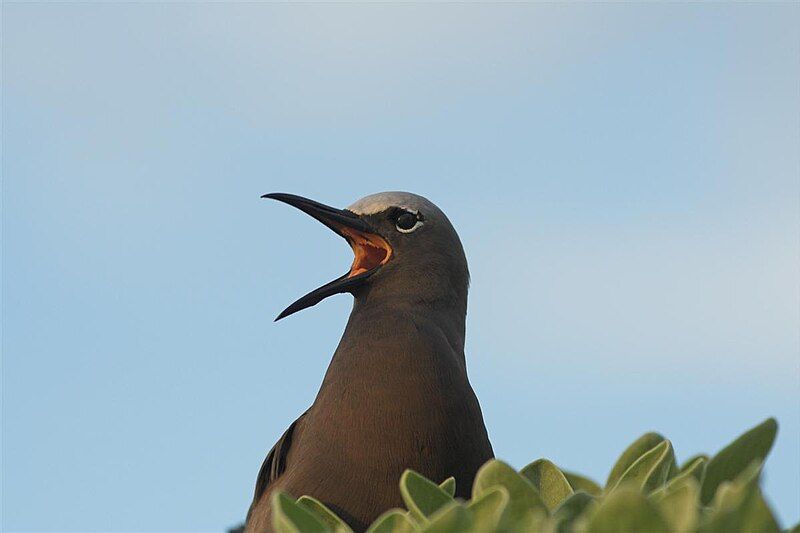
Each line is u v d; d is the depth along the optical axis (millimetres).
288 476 12648
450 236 14656
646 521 5496
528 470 8695
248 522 13516
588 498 7062
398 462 12414
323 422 12703
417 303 14008
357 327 13656
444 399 12734
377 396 12633
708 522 5676
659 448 8062
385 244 14500
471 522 5977
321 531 7027
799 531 6320
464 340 14477
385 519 6895
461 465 12781
